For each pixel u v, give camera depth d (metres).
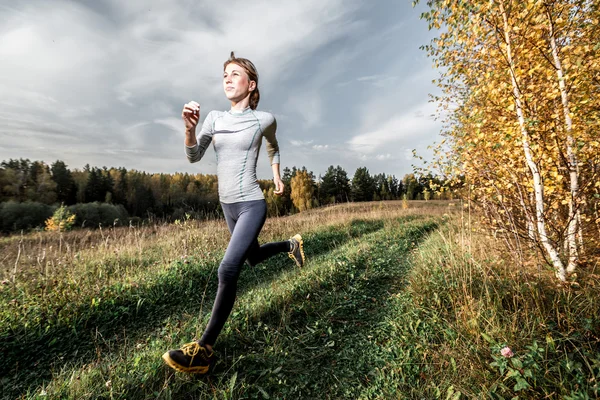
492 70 3.39
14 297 3.39
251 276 5.03
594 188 2.95
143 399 1.77
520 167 3.36
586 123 2.80
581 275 2.73
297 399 1.85
